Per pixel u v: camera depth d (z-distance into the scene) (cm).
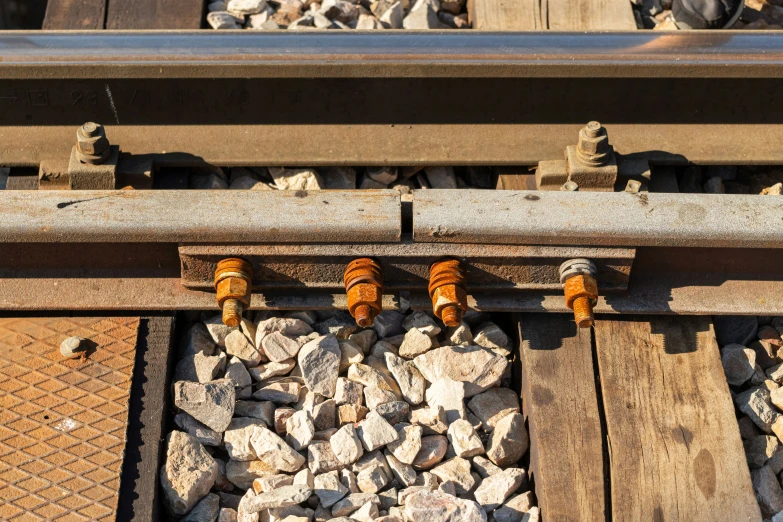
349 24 318
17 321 273
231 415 266
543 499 262
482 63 283
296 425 265
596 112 291
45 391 266
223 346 275
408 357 275
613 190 286
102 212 267
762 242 269
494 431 269
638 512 262
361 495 260
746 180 298
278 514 258
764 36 291
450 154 289
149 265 274
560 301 275
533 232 267
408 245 268
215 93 287
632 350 274
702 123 292
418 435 265
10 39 287
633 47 289
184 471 261
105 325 272
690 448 266
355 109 290
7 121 288
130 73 282
